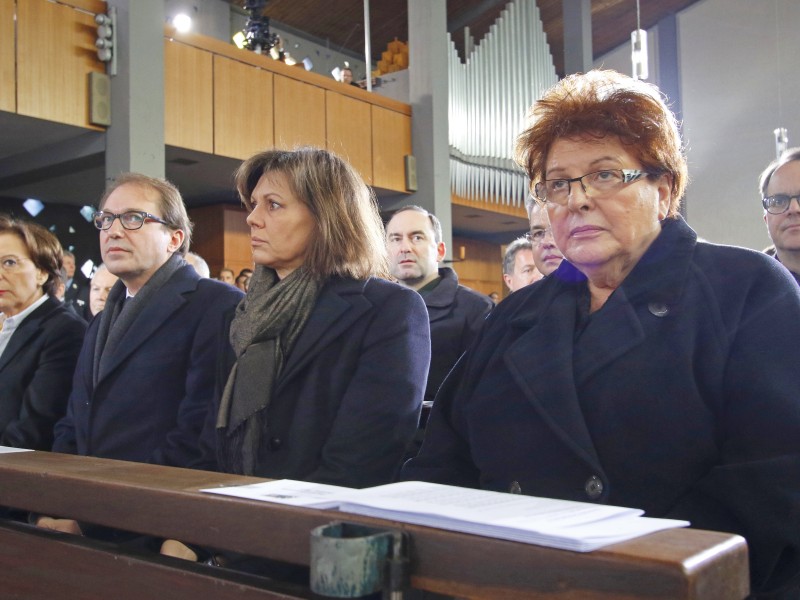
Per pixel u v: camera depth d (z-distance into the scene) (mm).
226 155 7082
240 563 1450
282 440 1927
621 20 13641
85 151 6328
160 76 6301
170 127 6660
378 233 2215
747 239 12867
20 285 3012
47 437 2838
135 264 2527
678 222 1514
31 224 3125
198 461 2111
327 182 2096
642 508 1334
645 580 771
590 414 1393
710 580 779
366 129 8641
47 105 5836
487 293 13016
